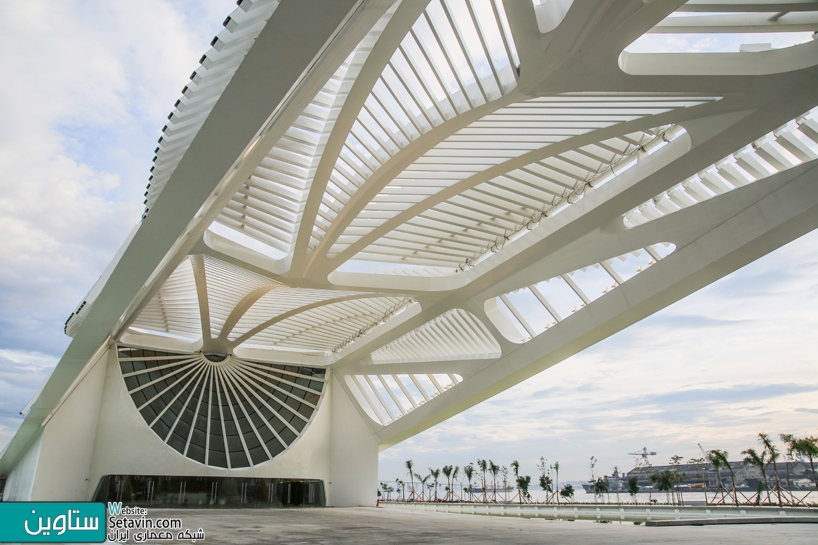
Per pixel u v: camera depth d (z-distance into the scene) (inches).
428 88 335.3
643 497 2780.5
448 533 378.0
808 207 403.2
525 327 661.3
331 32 188.7
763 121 368.5
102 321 500.7
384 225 506.0
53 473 712.4
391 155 398.3
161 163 348.5
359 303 762.8
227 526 434.0
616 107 364.2
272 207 498.9
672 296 521.7
